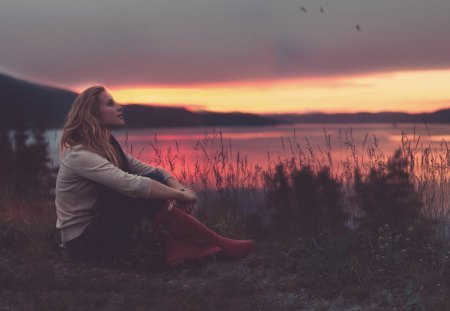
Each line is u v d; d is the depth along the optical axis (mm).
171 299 3549
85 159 4023
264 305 3480
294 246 4457
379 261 3947
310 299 3576
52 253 4520
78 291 3705
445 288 3572
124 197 4094
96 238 4176
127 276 4035
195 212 5348
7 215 5254
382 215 4652
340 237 4383
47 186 6121
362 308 3381
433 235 4402
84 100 4137
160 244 4328
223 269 4156
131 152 5883
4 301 3506
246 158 5781
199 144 6199
